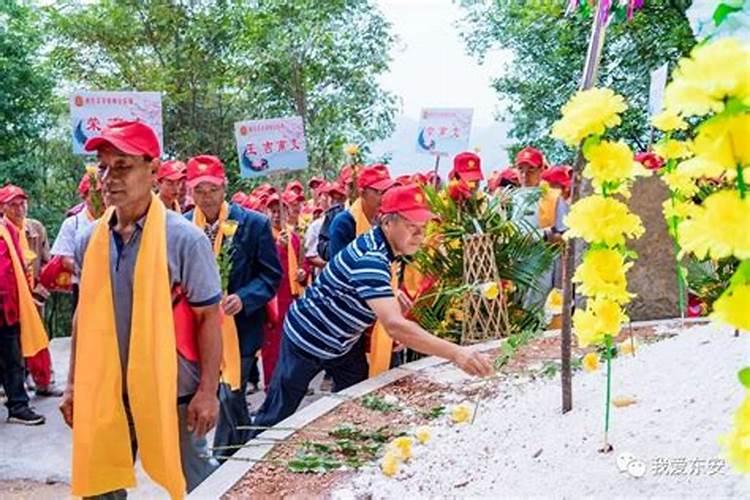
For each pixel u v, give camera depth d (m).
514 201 4.62
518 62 12.59
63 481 4.55
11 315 5.50
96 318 2.68
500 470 2.40
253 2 14.82
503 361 3.10
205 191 4.00
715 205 1.10
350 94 14.37
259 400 6.00
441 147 7.70
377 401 3.31
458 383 3.51
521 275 4.05
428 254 3.98
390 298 3.02
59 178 14.62
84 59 15.51
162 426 2.60
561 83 12.10
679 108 1.10
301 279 6.61
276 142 7.29
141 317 2.62
